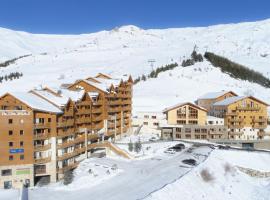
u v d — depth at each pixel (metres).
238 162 108.00
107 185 87.81
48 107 95.81
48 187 89.00
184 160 105.69
